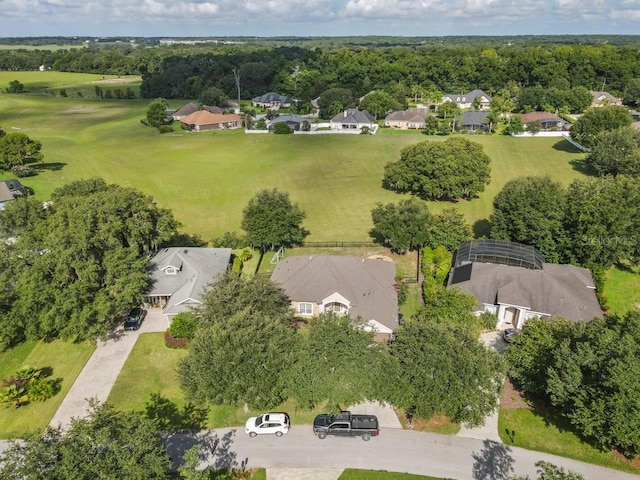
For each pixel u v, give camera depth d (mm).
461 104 174250
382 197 87812
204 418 37125
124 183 96000
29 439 26844
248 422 35500
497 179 97375
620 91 179875
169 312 48406
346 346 34906
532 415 37250
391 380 33656
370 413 37656
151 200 56969
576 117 152875
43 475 24703
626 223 53125
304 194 90250
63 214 50656
